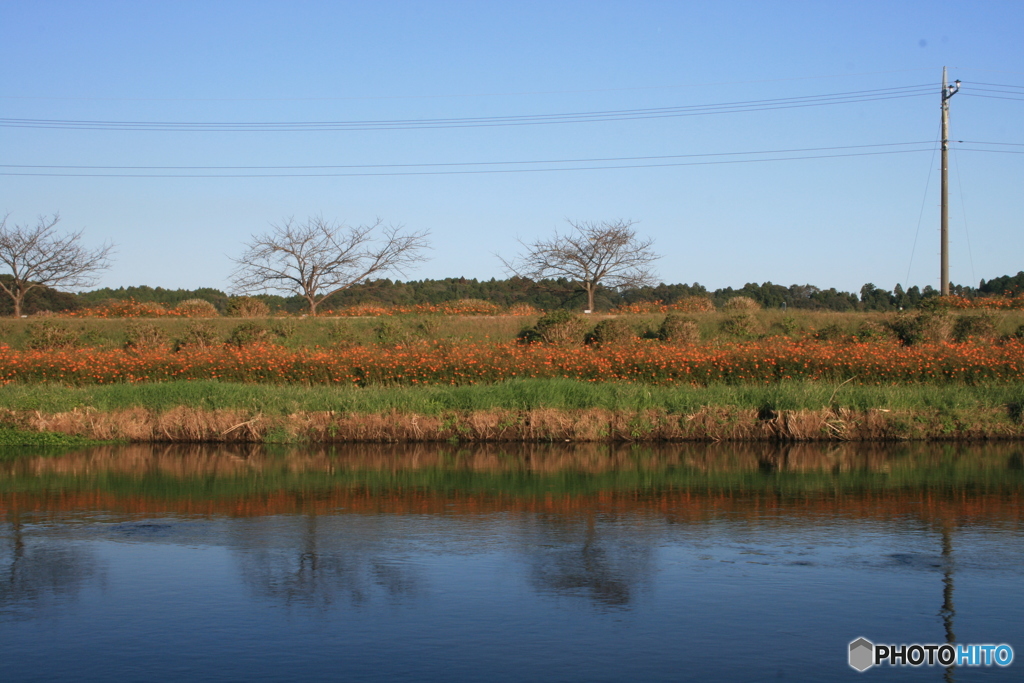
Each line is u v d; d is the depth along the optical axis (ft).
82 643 20.22
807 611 22.06
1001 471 42.16
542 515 32.60
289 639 20.40
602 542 28.58
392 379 68.33
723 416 54.90
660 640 20.27
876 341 77.25
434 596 23.25
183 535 29.68
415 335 88.33
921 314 82.79
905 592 23.40
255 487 38.73
